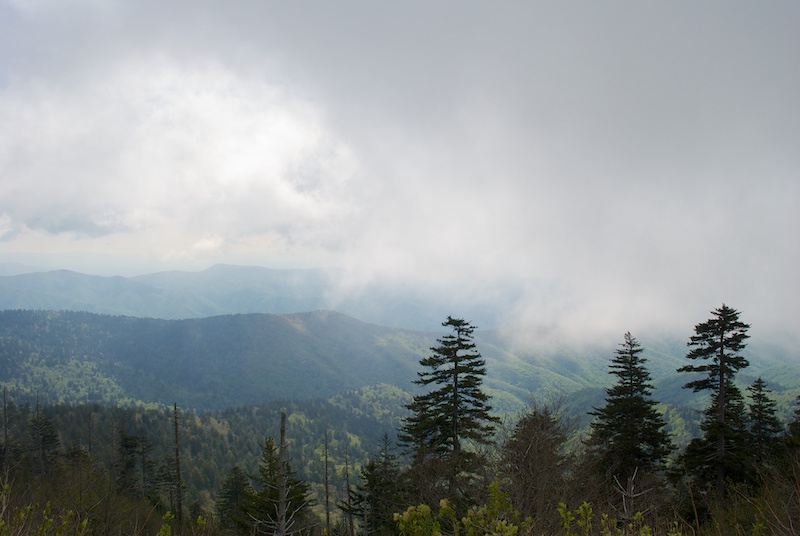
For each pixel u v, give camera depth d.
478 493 12.59
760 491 10.39
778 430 30.66
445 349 25.64
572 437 17.70
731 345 24.77
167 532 7.12
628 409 27.72
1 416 73.12
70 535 6.44
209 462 114.06
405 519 4.27
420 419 25.72
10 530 5.24
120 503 15.82
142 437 64.38
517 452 13.58
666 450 27.38
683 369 25.88
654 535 5.96
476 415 25.06
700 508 19.50
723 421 23.94
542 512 9.75
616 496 15.41
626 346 29.39
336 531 23.81
